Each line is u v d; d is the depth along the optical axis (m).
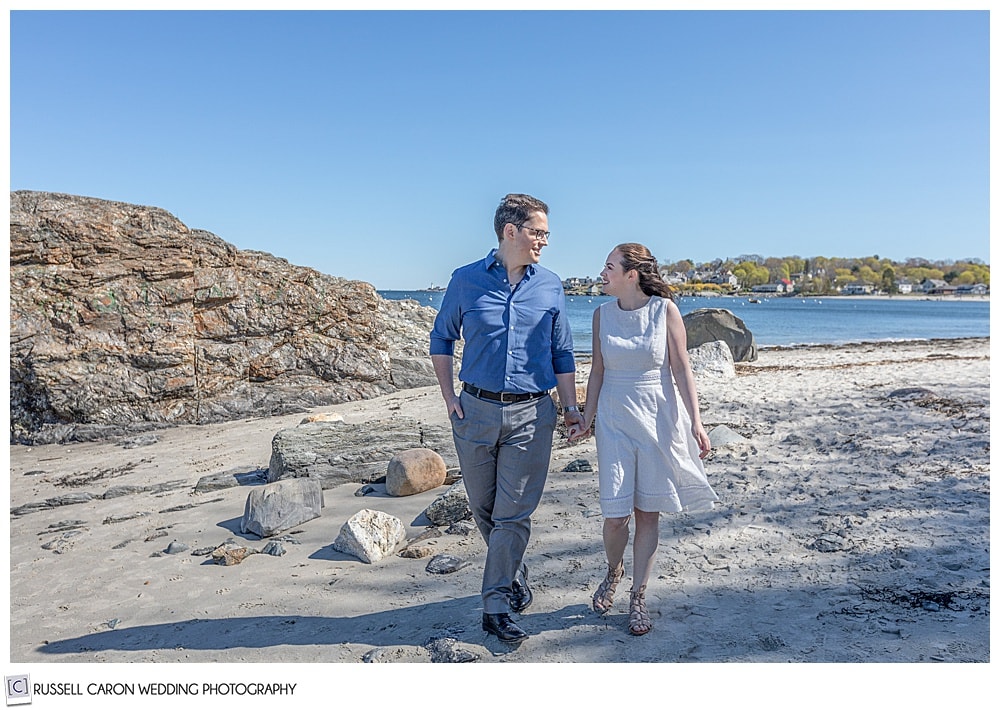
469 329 3.42
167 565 4.63
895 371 12.29
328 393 12.57
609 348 3.43
